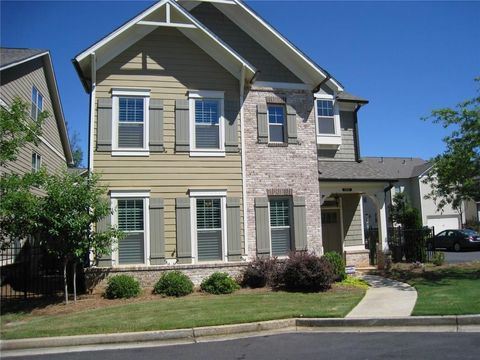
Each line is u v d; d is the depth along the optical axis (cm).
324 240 1953
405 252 2083
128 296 1263
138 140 1466
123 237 1280
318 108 1944
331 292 1296
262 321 913
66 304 1183
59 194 1135
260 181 1552
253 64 1634
